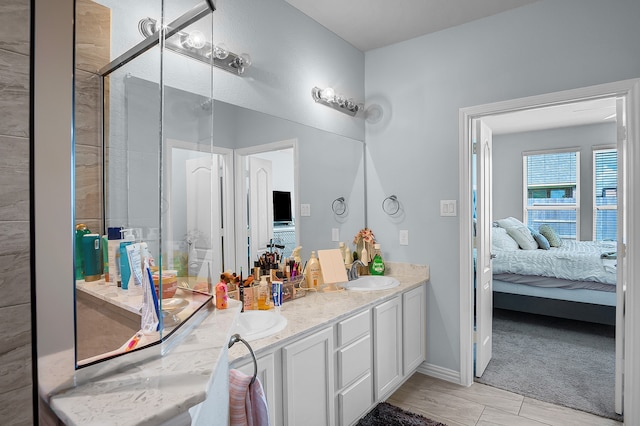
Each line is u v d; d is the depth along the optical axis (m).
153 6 1.04
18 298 0.61
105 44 0.91
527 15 2.43
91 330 0.74
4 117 0.59
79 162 0.82
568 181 5.70
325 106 2.71
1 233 0.59
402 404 2.42
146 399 0.62
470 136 2.68
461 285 2.69
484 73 2.59
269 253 2.19
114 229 0.84
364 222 3.13
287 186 2.35
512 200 6.14
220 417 0.95
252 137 2.10
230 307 1.31
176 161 1.05
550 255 3.97
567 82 2.30
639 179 2.10
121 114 0.89
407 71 2.94
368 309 2.16
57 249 0.63
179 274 1.03
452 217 2.74
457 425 2.17
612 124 5.32
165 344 0.85
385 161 3.06
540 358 3.14
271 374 1.53
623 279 2.23
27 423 0.61
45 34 0.62
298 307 2.05
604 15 2.19
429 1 2.38
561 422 2.21
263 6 2.20
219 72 1.93
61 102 0.64
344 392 1.96
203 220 1.21
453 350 2.75
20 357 0.61
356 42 2.97
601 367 2.95
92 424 0.55
